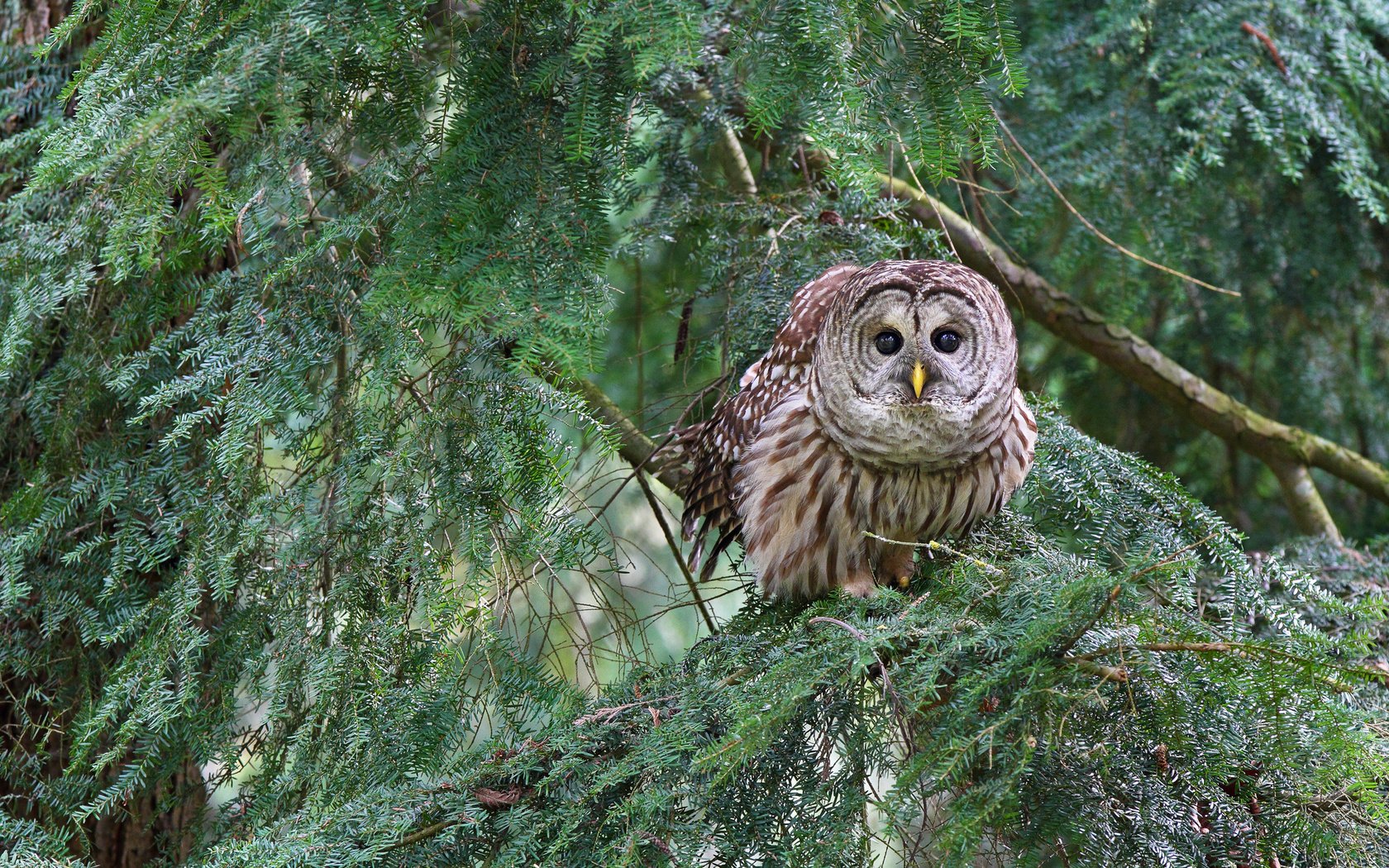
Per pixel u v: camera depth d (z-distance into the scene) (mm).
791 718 5680
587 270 5527
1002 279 10820
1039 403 8336
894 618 5734
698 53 5141
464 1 6121
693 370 9758
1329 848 5203
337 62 5457
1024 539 7641
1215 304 12297
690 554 8516
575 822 5477
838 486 7375
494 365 6367
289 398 6371
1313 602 7172
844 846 5195
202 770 8062
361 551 6426
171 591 6582
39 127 6973
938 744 4969
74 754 6402
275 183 5859
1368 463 11688
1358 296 12141
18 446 7676
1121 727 5273
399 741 6066
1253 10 9836
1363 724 5062
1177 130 9922
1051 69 10203
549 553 6148
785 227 8891
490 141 5711
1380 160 10828
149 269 6887
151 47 5234
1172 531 7438
